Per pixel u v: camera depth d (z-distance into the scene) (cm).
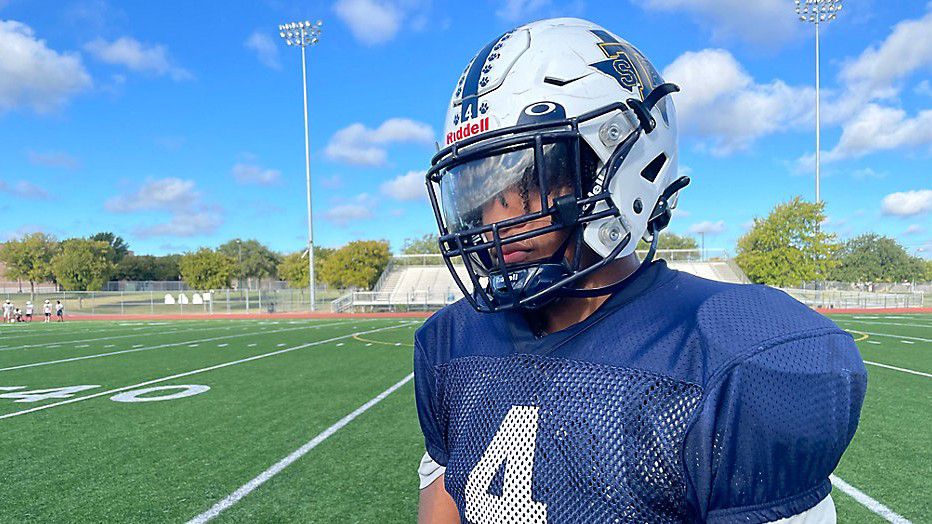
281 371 852
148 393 685
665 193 107
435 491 111
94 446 460
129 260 5359
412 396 648
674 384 76
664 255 2944
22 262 4241
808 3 2595
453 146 100
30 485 375
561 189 93
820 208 2670
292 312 2895
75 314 3036
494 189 96
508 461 86
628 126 95
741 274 2773
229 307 3062
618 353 83
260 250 6181
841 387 74
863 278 4966
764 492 70
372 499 344
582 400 81
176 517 323
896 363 832
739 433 70
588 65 97
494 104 98
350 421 531
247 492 357
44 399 656
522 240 92
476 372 99
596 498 77
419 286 3072
